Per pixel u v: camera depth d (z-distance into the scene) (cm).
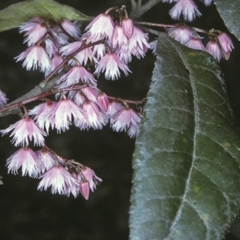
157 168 46
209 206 46
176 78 49
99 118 53
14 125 54
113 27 53
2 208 116
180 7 59
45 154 55
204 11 124
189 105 48
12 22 57
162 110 48
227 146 48
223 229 46
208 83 50
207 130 48
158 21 131
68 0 139
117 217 119
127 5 141
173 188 46
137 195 45
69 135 126
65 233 117
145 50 54
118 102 58
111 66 54
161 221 45
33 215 117
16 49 136
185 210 45
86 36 54
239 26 50
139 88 131
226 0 50
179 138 47
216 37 56
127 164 125
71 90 53
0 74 131
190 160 47
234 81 124
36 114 54
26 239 114
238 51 125
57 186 55
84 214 119
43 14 56
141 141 47
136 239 45
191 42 55
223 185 46
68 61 54
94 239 116
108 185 122
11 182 118
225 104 49
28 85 130
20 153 55
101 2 140
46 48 57
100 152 126
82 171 55
